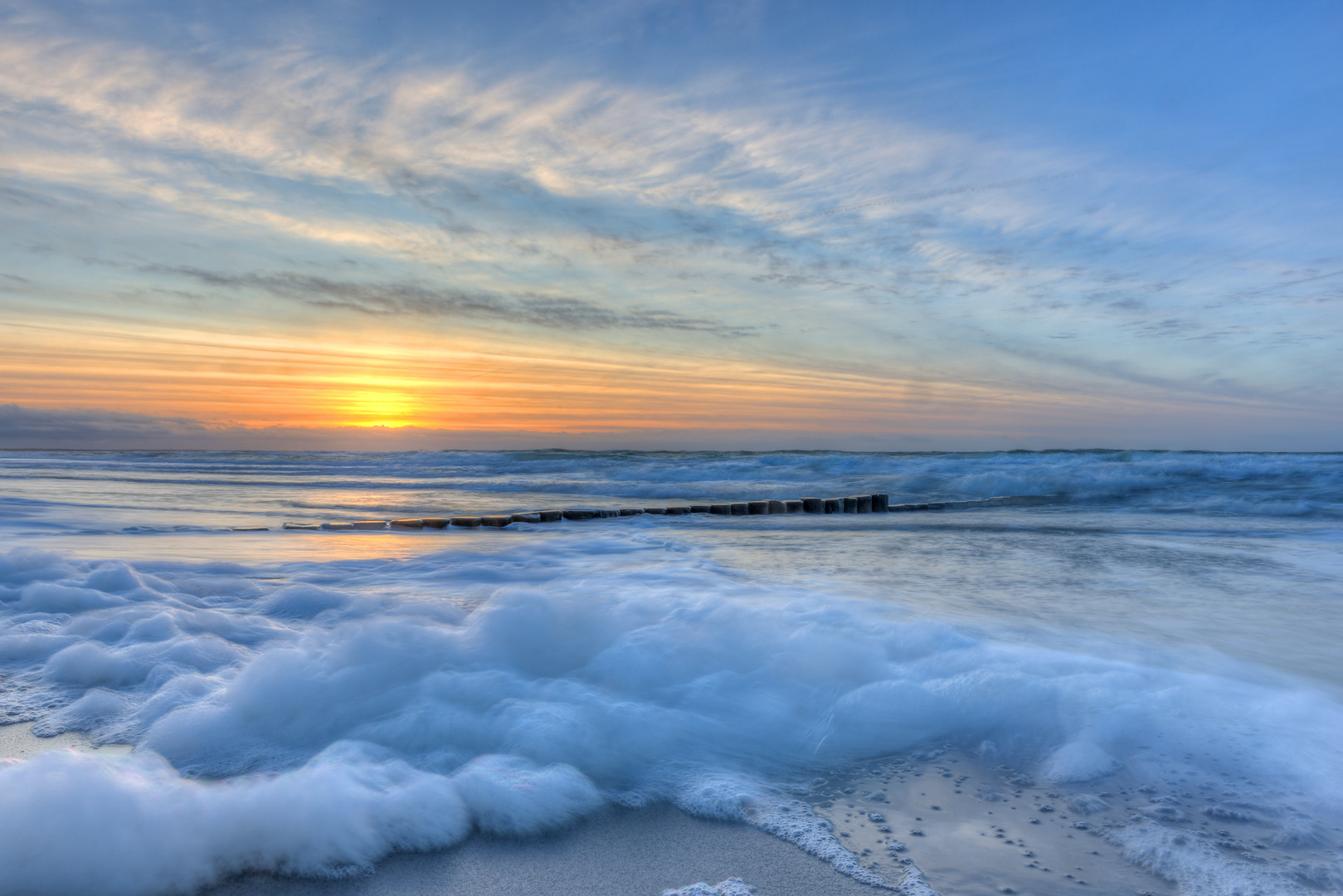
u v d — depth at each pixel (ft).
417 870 6.71
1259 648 13.71
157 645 12.56
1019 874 6.70
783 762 9.26
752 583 20.44
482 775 8.23
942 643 13.57
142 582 18.54
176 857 6.42
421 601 16.83
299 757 8.71
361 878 6.55
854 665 12.13
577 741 9.16
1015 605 17.58
